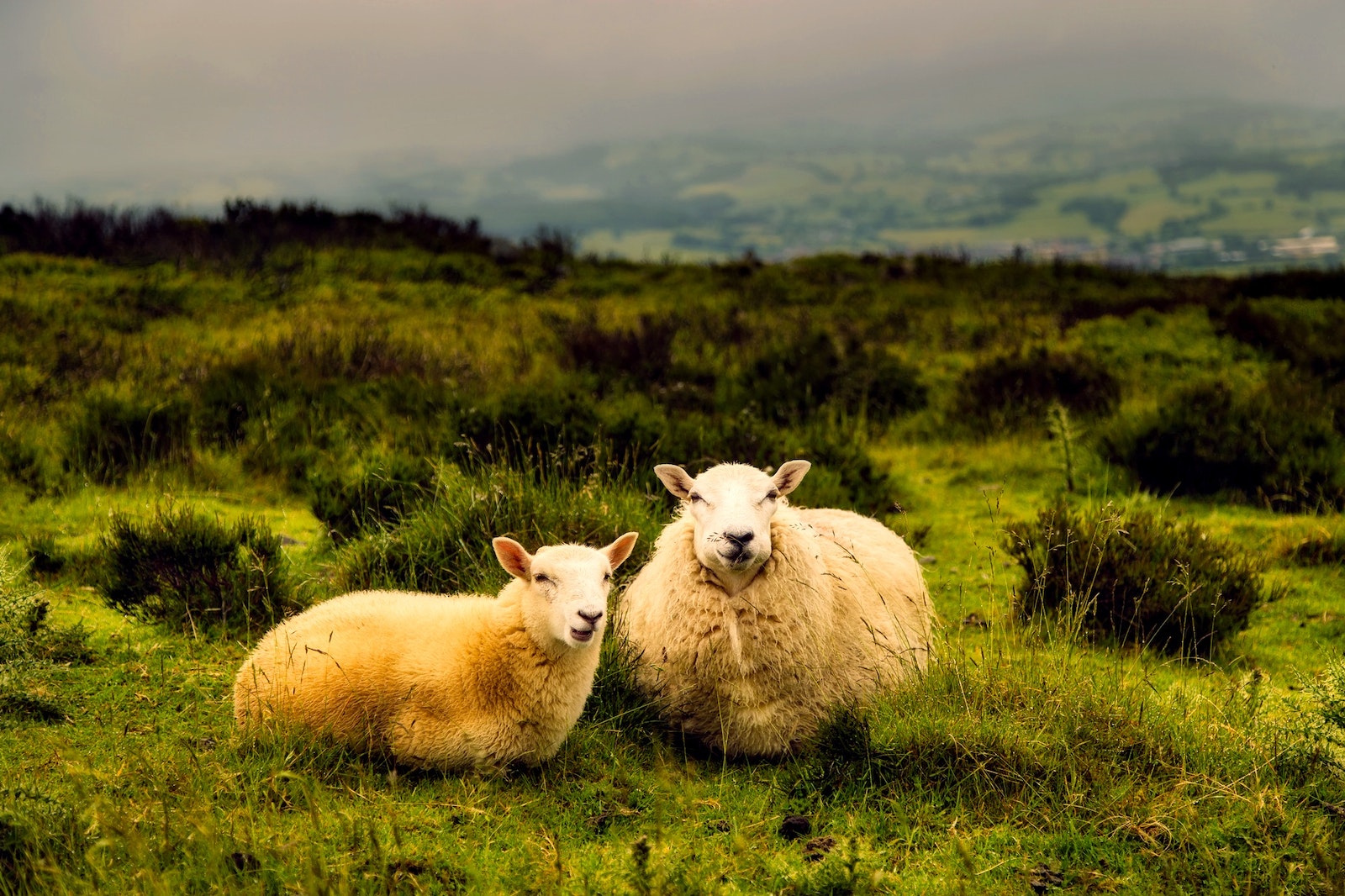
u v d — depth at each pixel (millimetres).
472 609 4371
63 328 13156
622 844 3744
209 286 17328
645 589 5098
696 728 4781
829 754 4387
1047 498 9805
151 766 3951
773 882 3535
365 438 9734
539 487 7070
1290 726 4605
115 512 6570
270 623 5738
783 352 13586
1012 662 4941
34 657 4852
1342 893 3357
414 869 3447
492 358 13359
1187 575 5898
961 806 4062
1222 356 14242
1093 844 3814
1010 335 16609
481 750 4109
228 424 9898
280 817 3701
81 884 3127
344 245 22031
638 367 12922
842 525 5871
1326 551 8070
